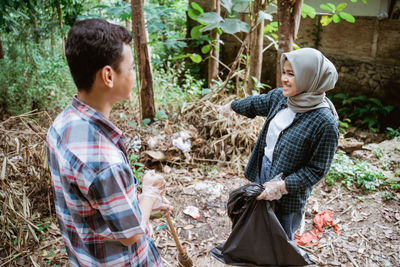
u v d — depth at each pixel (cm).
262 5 412
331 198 338
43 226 282
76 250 125
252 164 230
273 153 206
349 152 437
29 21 593
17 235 264
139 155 391
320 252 271
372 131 652
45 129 335
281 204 208
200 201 329
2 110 503
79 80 109
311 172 191
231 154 403
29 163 308
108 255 122
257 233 204
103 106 115
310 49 183
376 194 341
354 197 338
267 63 796
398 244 277
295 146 192
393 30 636
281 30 353
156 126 441
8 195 270
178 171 375
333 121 184
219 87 467
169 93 582
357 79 703
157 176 141
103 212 108
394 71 652
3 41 584
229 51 837
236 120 413
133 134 421
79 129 108
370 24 662
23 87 515
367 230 293
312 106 188
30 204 285
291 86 184
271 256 206
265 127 217
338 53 718
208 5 810
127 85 115
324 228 298
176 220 302
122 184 110
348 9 684
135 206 116
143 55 431
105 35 104
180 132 409
